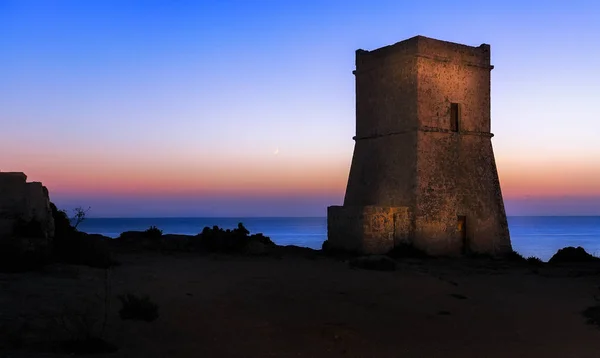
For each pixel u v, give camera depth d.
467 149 28.98
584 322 13.69
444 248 27.39
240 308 13.45
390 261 21.55
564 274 22.17
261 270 19.92
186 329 11.31
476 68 29.62
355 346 10.84
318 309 13.80
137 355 9.38
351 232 26.69
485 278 20.59
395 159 28.38
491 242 28.86
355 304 14.60
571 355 10.67
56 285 14.17
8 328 10.06
